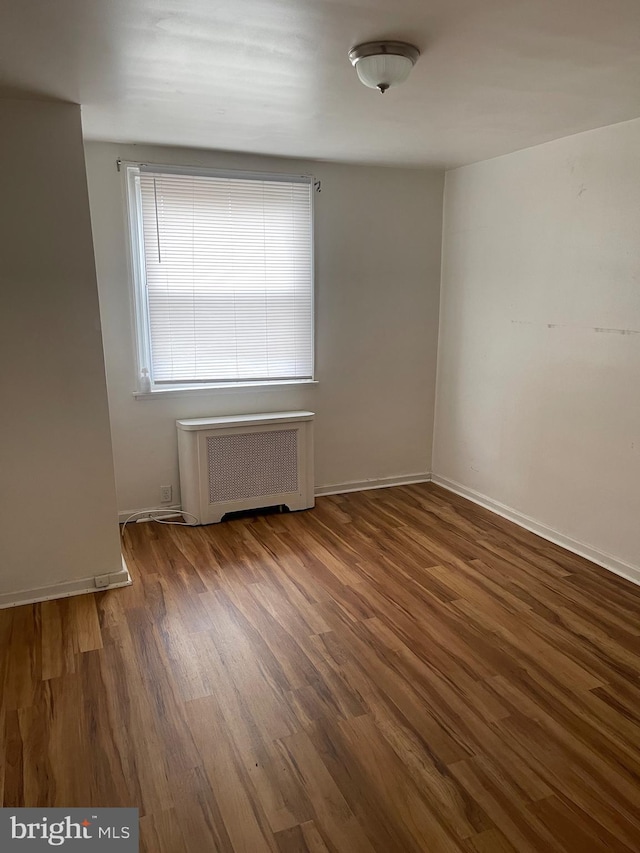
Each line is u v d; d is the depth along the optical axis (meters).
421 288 4.37
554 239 3.35
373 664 2.37
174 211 3.56
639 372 2.92
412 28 1.83
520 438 3.75
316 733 1.99
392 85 2.06
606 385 3.11
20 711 2.10
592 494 3.25
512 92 2.44
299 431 3.95
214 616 2.72
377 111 2.71
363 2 1.65
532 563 3.26
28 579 2.84
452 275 4.28
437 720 2.05
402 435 4.57
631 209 2.88
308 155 3.67
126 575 3.02
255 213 3.75
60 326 2.68
